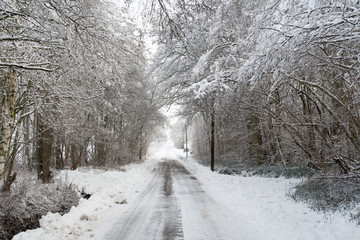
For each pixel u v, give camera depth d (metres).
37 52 6.93
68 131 11.27
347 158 7.43
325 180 8.24
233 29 11.25
